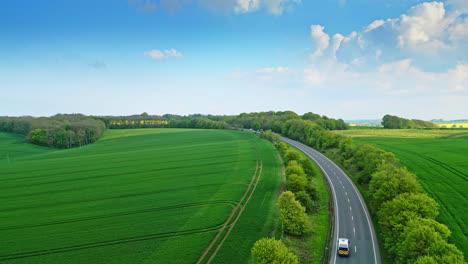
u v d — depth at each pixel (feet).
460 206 184.34
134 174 308.81
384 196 179.01
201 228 176.76
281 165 330.54
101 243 162.20
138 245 158.92
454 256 104.01
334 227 176.55
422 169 270.05
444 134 506.07
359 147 327.88
